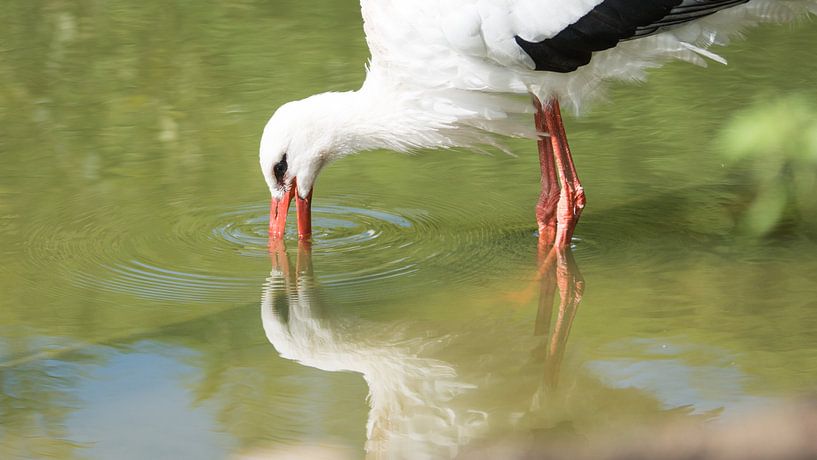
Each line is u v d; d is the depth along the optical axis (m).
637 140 12.17
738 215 10.41
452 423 7.14
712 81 13.55
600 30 9.12
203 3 16.53
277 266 9.62
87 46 15.05
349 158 12.12
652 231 10.17
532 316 8.60
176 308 8.78
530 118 9.98
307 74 13.93
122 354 8.00
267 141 10.07
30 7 16.44
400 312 8.74
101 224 10.42
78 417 7.14
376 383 7.61
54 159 11.85
